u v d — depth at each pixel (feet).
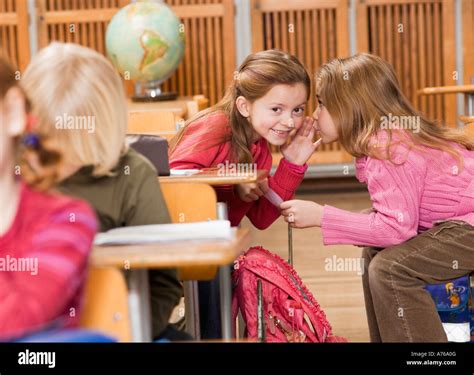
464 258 11.98
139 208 8.60
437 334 11.84
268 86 13.10
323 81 12.99
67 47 7.98
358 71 12.75
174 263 6.79
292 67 13.20
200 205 10.73
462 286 13.10
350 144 12.73
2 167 6.47
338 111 12.71
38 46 32.73
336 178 33.50
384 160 12.10
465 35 32.55
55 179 6.92
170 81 33.19
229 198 13.43
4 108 6.53
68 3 32.89
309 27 33.04
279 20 33.22
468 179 12.28
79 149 7.95
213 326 13.12
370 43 33.19
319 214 12.27
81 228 6.47
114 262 6.81
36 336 6.01
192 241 7.32
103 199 8.47
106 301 6.83
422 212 12.38
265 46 33.22
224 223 7.98
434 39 33.17
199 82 33.37
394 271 11.85
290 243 13.96
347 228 12.11
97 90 7.86
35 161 6.84
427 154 12.25
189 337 9.00
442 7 32.76
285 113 13.23
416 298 11.85
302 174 13.76
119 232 7.64
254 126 13.32
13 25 32.42
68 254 6.32
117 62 28.55
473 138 13.58
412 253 11.94
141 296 7.39
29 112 6.88
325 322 12.14
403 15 32.91
